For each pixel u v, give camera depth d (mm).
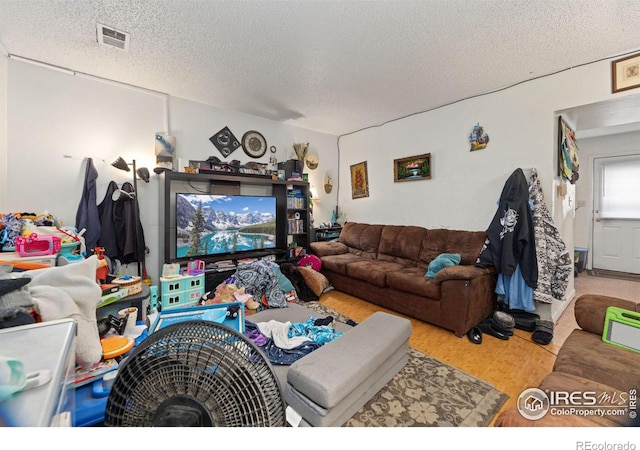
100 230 2547
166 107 2996
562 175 2650
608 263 4418
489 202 2936
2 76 2150
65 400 587
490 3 1627
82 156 2539
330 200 4688
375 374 1370
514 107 2723
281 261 3564
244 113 3615
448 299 2338
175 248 2984
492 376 1723
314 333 1618
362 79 2633
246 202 3402
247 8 1690
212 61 2320
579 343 1359
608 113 2525
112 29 1898
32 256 1561
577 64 2311
